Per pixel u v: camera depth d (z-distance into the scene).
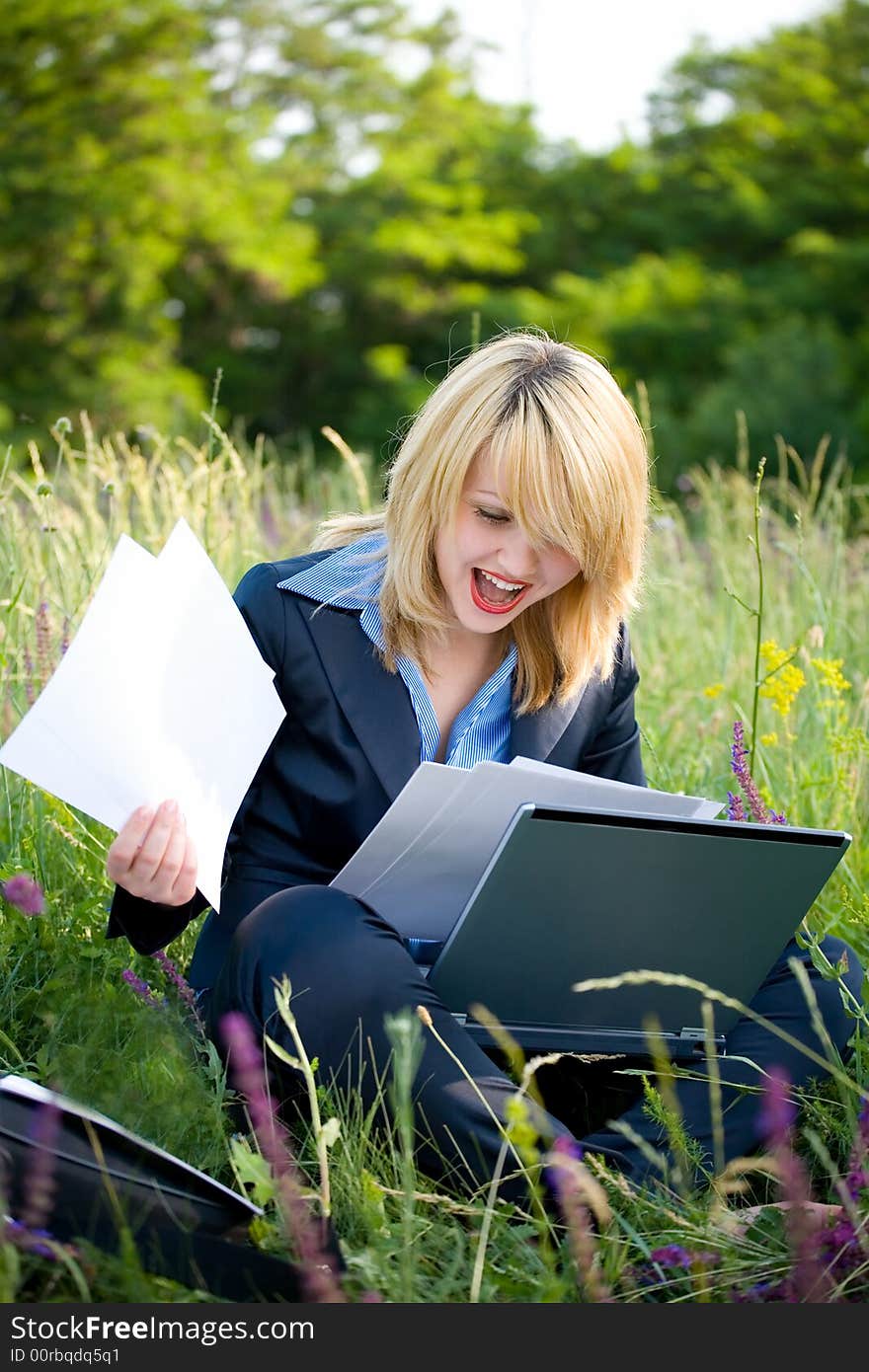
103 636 1.58
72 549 2.74
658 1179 1.58
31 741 1.50
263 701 1.79
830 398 15.93
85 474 3.32
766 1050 1.76
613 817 1.58
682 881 1.65
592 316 18.36
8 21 15.16
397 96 20.41
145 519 3.07
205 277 17.25
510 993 1.69
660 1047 1.63
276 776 1.91
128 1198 1.34
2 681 2.39
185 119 16.20
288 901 1.67
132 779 1.57
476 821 1.69
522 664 1.97
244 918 1.79
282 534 3.81
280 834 1.90
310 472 4.46
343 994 1.58
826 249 18.64
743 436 4.19
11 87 15.53
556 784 1.68
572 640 1.96
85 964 1.98
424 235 18.78
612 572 1.91
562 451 1.79
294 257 17.81
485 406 1.80
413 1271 1.33
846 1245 1.38
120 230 15.45
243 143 17.16
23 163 15.01
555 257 20.33
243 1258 1.30
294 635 1.90
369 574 1.94
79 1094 1.62
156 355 15.76
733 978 1.76
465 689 1.97
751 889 1.69
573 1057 1.80
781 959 1.85
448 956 1.64
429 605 1.87
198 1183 1.39
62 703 1.52
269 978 1.62
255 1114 1.60
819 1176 1.71
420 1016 1.54
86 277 15.34
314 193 19.56
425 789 1.65
